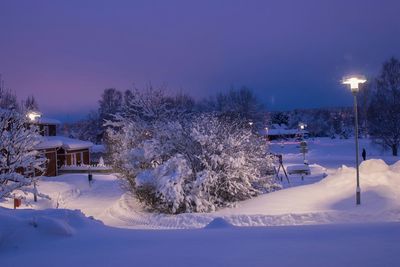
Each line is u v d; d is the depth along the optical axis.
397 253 5.17
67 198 26.00
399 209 13.41
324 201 16.14
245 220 13.99
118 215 19.45
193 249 5.90
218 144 20.14
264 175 22.58
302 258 5.11
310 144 70.19
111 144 27.09
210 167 19.72
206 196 19.31
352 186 16.95
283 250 5.59
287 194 18.08
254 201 18.53
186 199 18.98
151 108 28.20
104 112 77.31
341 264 4.77
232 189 19.62
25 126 19.44
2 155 17.08
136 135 23.94
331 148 62.22
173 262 5.21
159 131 22.27
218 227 8.35
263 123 74.44
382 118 50.91
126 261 5.39
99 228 8.18
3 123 16.98
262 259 5.15
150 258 5.48
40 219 7.27
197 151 20.58
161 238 6.91
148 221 17.39
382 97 51.47
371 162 18.75
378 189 15.83
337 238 6.29
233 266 4.91
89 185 32.22
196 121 22.05
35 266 5.39
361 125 84.81
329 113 107.81
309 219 13.30
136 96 30.97
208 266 4.96
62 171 41.97
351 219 12.87
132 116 28.11
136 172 21.97
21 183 16.83
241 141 20.95
